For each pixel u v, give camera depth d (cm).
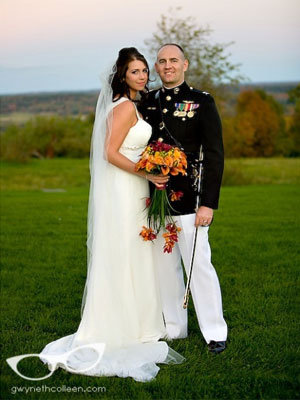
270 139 2967
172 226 343
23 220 850
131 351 339
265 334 364
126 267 346
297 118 2973
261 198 1123
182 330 370
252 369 318
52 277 514
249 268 539
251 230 742
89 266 358
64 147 2786
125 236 345
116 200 344
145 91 362
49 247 644
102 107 348
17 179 2020
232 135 2331
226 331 351
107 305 347
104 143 343
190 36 1319
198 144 347
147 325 360
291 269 532
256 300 436
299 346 348
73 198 1174
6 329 382
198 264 346
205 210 338
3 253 615
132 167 336
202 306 351
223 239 678
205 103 341
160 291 372
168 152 315
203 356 336
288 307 420
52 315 410
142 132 342
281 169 2030
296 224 788
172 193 343
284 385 300
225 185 1642
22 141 2470
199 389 294
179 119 342
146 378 307
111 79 345
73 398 286
